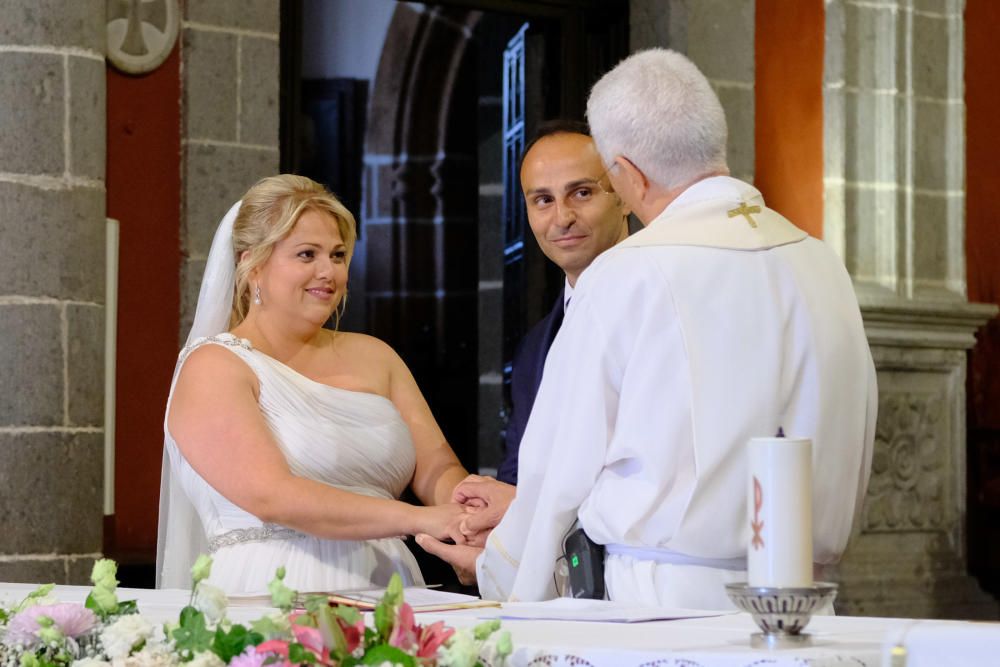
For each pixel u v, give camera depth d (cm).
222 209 703
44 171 623
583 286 317
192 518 423
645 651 203
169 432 396
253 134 712
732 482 299
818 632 224
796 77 852
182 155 698
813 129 855
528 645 212
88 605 234
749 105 831
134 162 688
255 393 399
